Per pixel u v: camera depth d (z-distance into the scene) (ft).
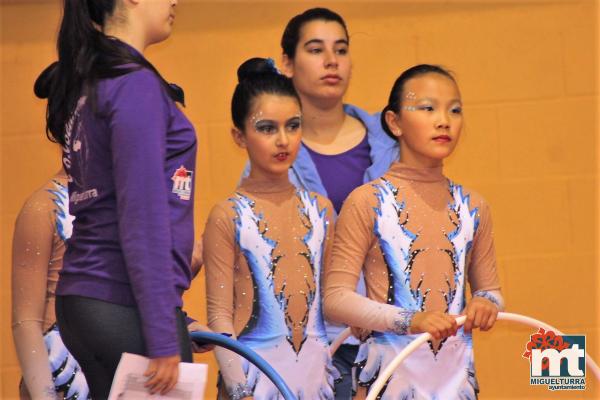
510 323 39.42
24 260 28.63
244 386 27.40
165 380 20.04
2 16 39.29
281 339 27.63
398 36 39.65
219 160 39.17
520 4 39.83
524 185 39.75
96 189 20.98
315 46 32.22
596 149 39.86
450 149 27.25
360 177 31.76
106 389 20.92
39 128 39.40
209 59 39.34
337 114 32.60
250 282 27.84
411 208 27.04
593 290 39.68
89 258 20.85
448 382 26.63
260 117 28.14
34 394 28.12
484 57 39.78
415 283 26.66
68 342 21.21
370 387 26.76
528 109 39.78
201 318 39.14
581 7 39.91
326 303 26.86
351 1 39.58
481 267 28.07
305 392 27.63
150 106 20.48
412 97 27.30
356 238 26.89
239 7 39.42
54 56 39.45
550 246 39.68
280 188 28.63
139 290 19.89
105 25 22.18
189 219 21.52
